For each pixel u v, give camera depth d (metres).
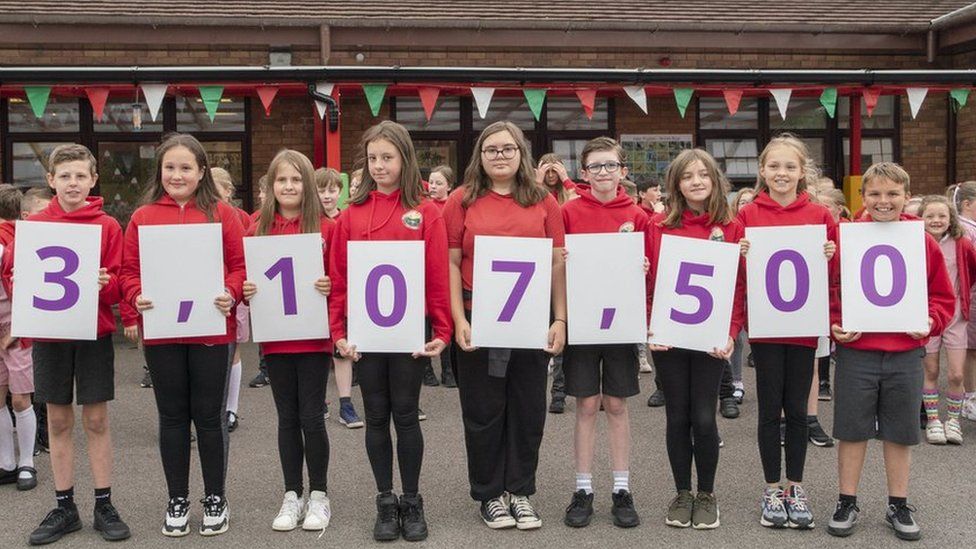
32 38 10.05
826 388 7.04
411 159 4.29
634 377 4.41
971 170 11.77
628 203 4.48
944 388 7.42
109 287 4.17
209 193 4.33
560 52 11.18
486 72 8.46
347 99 11.09
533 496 4.82
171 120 10.91
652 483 5.02
